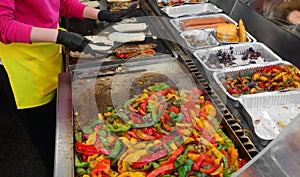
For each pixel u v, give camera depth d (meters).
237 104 1.69
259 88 1.91
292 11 2.42
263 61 2.21
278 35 2.29
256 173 0.96
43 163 2.65
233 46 2.28
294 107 1.77
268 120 1.67
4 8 1.63
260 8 2.61
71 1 2.23
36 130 2.33
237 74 2.01
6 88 2.18
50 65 2.11
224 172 1.26
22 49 1.96
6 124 3.03
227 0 2.96
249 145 1.40
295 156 0.91
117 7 2.93
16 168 2.64
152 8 2.91
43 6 1.85
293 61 2.15
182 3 3.12
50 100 2.23
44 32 1.71
